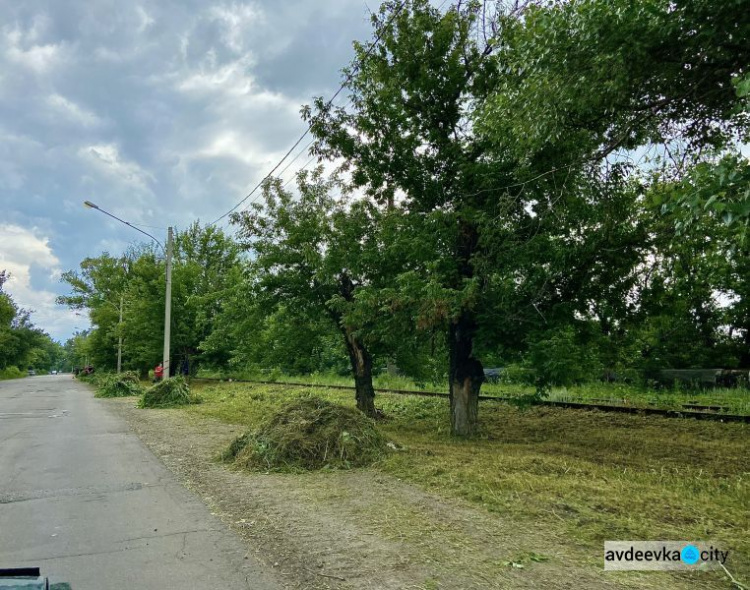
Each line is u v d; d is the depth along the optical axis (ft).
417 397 66.44
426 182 38.01
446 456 28.17
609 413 46.14
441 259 33.17
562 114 23.47
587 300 33.68
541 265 32.63
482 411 52.29
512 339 34.63
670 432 37.24
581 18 20.18
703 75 22.34
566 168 27.37
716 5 18.80
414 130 38.63
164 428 44.01
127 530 17.43
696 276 36.91
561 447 32.12
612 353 40.32
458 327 36.76
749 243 17.87
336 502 20.21
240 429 42.01
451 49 36.96
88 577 13.60
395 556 14.62
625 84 22.07
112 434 41.11
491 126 27.66
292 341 57.52
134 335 123.65
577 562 13.96
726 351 79.15
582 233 32.09
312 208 51.16
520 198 32.01
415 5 36.73
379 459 27.07
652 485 21.77
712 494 20.44
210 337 110.42
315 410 29.76
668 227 29.04
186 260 124.16
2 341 221.66
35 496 21.91
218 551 15.44
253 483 23.63
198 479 24.82
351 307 40.55
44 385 153.79
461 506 19.22
